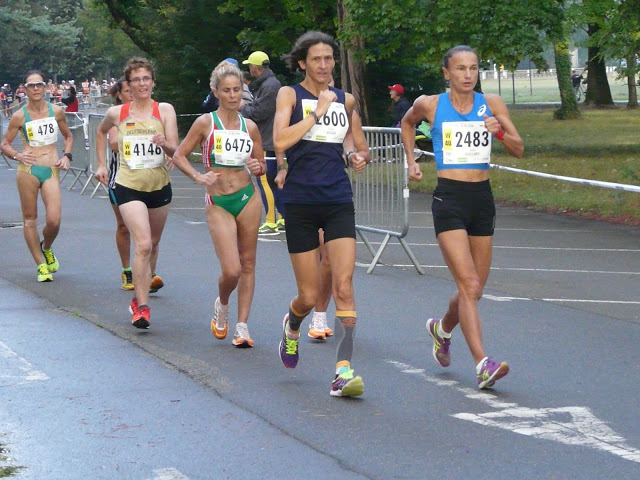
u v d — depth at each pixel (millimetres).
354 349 7887
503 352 7754
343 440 5695
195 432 5883
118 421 6109
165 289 10484
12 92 94375
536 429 5855
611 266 11922
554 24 24859
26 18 90938
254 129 7820
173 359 7602
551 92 82812
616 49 23984
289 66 6660
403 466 5266
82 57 106438
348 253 6465
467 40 24812
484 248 6797
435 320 7164
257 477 5145
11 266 12016
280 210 14430
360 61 27922
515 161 24609
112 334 8461
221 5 33688
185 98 36031
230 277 7719
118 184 8750
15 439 5797
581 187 19781
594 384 6828
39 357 7676
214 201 7730
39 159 10875
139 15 41844
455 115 6688
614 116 45781
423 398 6520
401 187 11078
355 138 6785
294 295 10086
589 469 5191
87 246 13602
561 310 9359
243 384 6895
